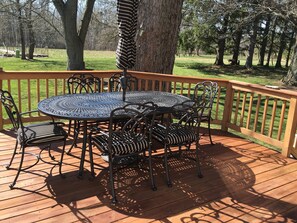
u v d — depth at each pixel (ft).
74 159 10.64
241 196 8.68
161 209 7.81
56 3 36.35
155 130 9.64
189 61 77.71
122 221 7.23
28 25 44.39
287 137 11.82
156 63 16.96
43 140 8.59
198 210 7.85
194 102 9.72
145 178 9.51
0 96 8.61
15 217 7.14
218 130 15.23
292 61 44.47
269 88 12.42
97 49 72.74
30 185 8.66
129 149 8.25
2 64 51.11
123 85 10.24
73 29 37.70
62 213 7.41
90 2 37.70
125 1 9.53
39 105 9.08
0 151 10.98
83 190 8.55
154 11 16.15
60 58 68.59
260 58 72.08
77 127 11.47
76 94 11.05
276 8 35.70
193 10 49.73
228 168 10.61
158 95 11.53
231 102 14.62
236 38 67.15
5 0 38.37
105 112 8.50
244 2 40.45
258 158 11.66
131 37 9.96
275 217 7.69
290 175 10.22
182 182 9.36
